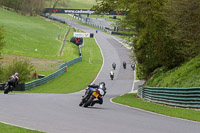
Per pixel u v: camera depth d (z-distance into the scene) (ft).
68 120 57.21
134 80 300.40
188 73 131.64
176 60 165.58
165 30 150.51
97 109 83.41
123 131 47.91
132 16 166.09
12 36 489.67
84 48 515.91
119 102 122.21
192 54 161.17
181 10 125.18
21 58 362.94
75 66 369.09
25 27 606.55
